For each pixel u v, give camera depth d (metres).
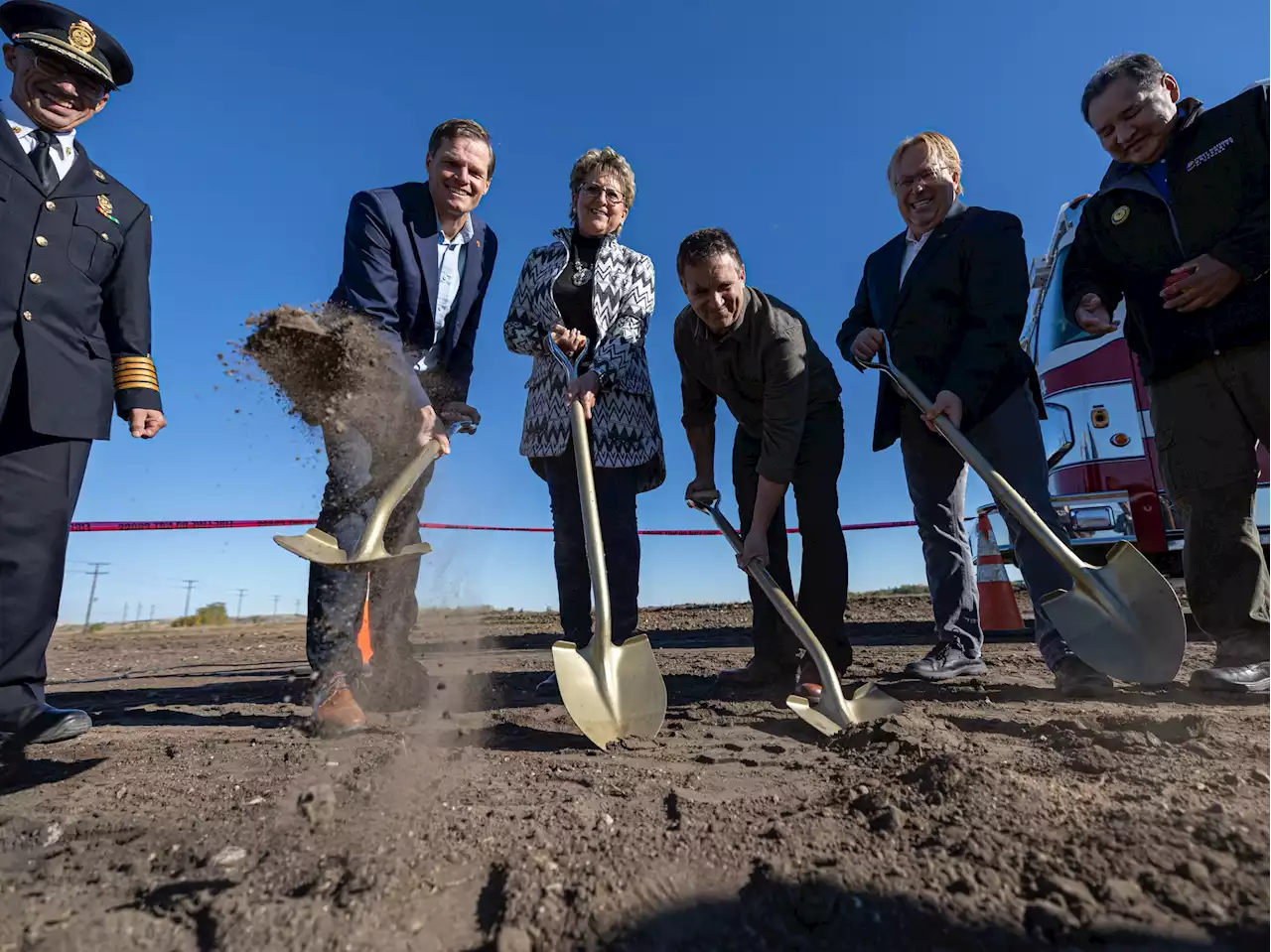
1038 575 2.75
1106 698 2.48
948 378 2.83
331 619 2.36
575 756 1.93
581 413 2.73
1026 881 1.04
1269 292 2.37
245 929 0.98
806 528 2.89
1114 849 1.10
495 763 1.84
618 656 2.34
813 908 0.99
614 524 3.22
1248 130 2.41
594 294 3.23
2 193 2.21
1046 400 4.75
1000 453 2.91
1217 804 1.26
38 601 2.23
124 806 1.58
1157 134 2.57
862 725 2.00
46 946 0.98
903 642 4.97
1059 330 4.74
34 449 2.23
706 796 1.51
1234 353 2.44
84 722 2.30
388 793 1.55
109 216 2.42
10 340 2.19
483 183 2.71
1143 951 0.88
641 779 1.66
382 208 2.54
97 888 1.15
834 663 2.91
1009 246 2.90
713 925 0.98
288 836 1.32
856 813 1.33
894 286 3.25
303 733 2.31
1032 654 3.79
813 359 2.94
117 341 2.50
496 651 5.36
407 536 2.55
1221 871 1.03
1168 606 2.38
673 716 2.53
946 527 3.17
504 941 0.94
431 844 1.24
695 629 7.48
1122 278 2.71
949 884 1.04
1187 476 2.57
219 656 7.18
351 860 1.18
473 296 2.84
